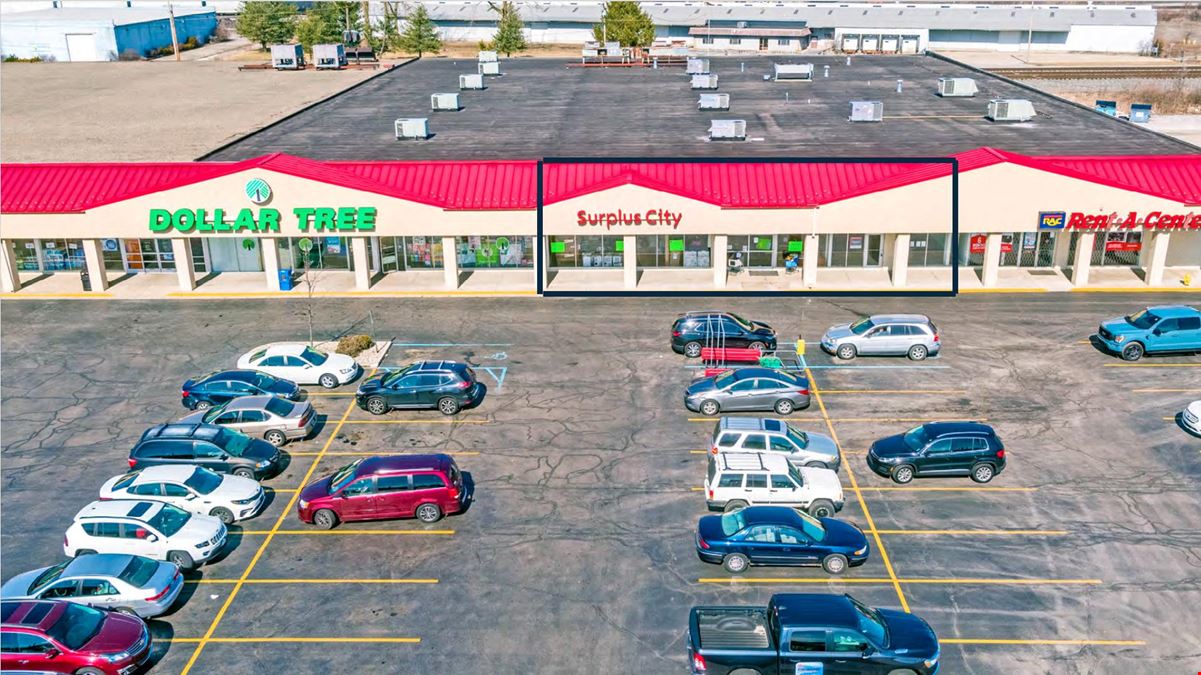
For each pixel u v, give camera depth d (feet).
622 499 101.71
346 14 423.64
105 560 85.66
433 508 97.60
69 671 76.38
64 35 416.67
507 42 419.54
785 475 96.78
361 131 203.21
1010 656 77.97
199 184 159.63
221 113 229.66
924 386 126.52
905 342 134.21
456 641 80.84
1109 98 320.50
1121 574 87.81
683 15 454.81
